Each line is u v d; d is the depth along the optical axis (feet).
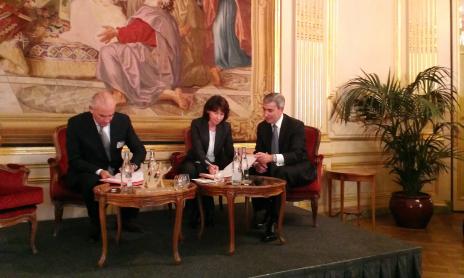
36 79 12.09
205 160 11.30
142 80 13.50
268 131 12.12
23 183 9.53
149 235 10.64
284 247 9.61
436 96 15.87
